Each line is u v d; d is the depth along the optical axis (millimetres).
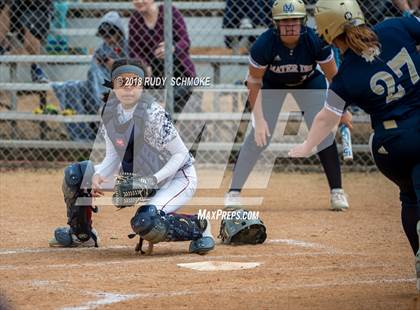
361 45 11281
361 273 13617
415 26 11656
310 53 18938
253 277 13305
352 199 22875
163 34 26031
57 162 28422
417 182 11352
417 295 11906
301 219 19750
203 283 12875
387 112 11539
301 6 18391
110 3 31328
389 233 17875
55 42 31156
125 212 20719
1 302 11344
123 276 13414
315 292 12156
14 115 28422
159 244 16656
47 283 12922
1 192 23875
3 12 29891
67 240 16219
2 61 28906
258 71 19062
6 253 15602
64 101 28172
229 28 29047
